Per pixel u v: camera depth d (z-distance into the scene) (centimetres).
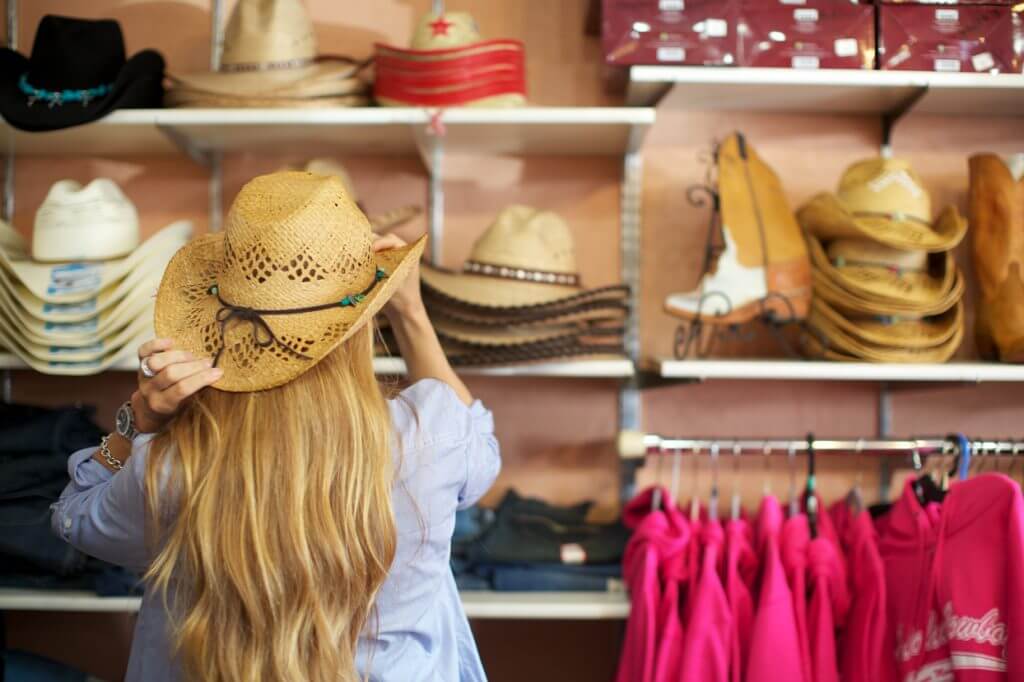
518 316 176
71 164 214
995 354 188
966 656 144
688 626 164
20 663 188
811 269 187
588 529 196
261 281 104
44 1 215
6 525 177
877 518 190
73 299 177
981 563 145
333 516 103
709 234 194
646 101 199
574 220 211
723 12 180
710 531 171
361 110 179
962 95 188
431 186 212
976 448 171
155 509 105
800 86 185
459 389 135
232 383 103
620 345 186
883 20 182
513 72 186
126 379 214
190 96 187
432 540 113
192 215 213
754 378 211
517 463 212
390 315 134
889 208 183
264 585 100
